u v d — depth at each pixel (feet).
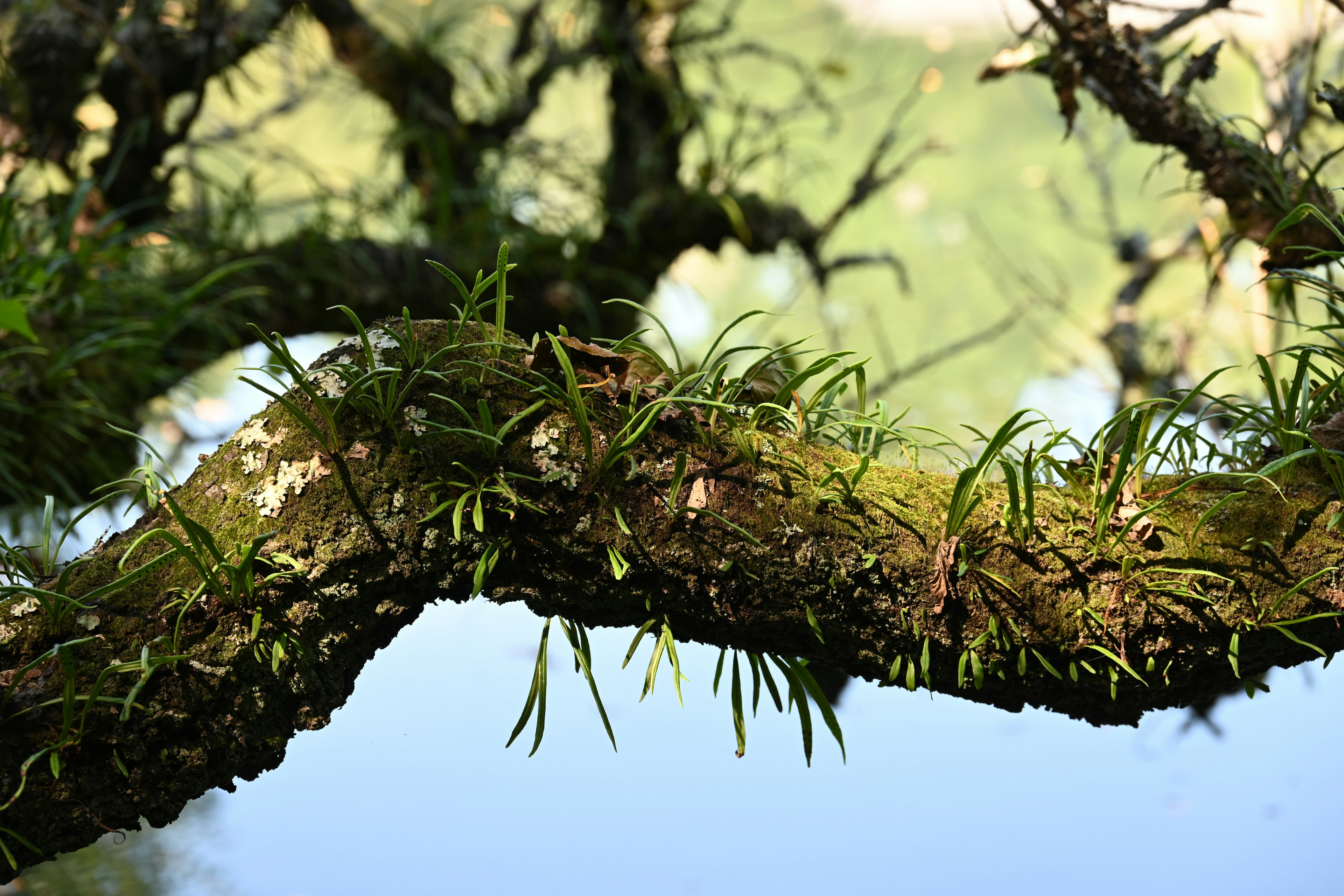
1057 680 9.02
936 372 34.24
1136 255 19.74
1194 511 9.05
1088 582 8.95
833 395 9.35
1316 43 12.05
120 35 15.20
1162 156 10.56
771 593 8.93
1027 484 8.92
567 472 8.88
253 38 16.93
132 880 16.29
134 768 8.79
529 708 9.00
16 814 8.74
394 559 8.89
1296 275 9.42
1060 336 33.81
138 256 15.12
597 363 9.02
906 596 8.94
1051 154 38.63
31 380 12.48
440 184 17.97
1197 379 18.22
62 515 13.52
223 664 8.79
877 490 9.01
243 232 16.83
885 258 20.34
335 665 8.92
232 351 15.61
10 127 14.61
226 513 8.87
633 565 8.90
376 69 19.06
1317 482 9.10
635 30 19.33
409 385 8.88
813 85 21.59
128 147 15.69
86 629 8.79
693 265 37.04
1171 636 8.96
